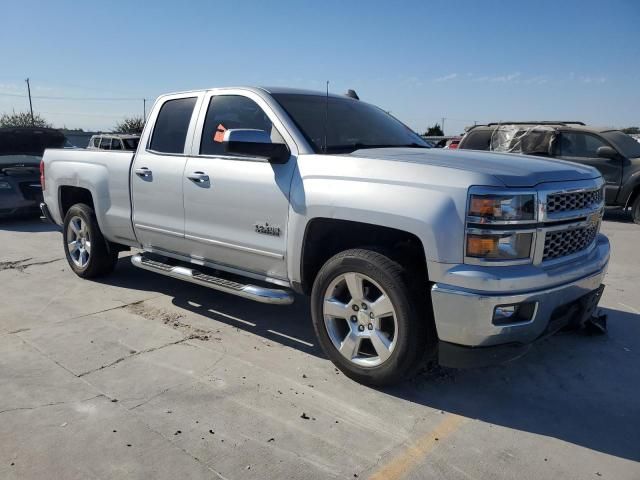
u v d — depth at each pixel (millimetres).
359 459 2891
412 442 3061
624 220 11672
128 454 2885
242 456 2891
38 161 10992
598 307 5336
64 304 5344
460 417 3342
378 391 3635
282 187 3920
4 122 45812
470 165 3346
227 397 3514
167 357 4113
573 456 2969
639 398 3623
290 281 4027
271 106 4234
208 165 4473
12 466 2768
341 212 3551
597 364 4113
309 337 4574
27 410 3305
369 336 3562
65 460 2824
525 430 3217
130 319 4930
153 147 5102
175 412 3316
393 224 3316
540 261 3277
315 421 3250
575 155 11688
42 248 8062
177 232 4820
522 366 4062
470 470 2820
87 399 3453
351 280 3580
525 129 12383
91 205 6262
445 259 3148
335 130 4281
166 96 5141
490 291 3090
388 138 4586
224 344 4387
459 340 3205
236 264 4430
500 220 3104
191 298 5562
